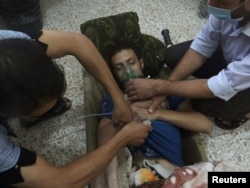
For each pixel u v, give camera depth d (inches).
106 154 40.9
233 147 61.5
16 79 28.0
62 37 44.5
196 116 55.2
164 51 66.9
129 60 55.0
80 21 85.7
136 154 51.1
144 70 63.3
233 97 52.0
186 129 54.8
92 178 40.4
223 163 46.5
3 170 34.1
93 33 61.0
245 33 44.3
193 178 43.6
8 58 28.0
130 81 54.1
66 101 66.9
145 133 45.5
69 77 72.9
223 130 63.9
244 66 43.8
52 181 37.2
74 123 65.5
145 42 65.0
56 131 64.4
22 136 63.7
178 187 42.9
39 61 29.5
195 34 82.2
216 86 47.4
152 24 84.7
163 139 50.9
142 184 46.4
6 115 31.4
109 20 62.9
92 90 58.6
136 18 65.7
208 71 61.7
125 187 45.9
